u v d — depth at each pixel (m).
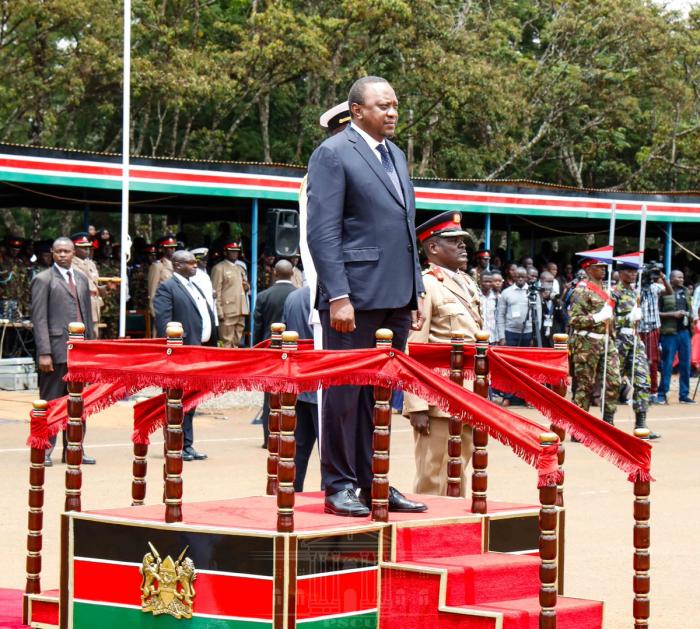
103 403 6.42
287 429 5.29
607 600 7.62
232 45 33.91
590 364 15.90
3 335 20.47
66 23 30.20
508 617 5.34
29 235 37.88
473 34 33.59
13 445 13.98
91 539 5.75
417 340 8.45
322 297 6.17
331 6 32.62
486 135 36.12
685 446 15.65
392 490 6.27
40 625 6.19
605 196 26.27
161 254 22.08
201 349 5.55
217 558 5.38
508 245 29.44
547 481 5.22
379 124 6.16
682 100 38.03
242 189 22.16
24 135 35.12
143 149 36.41
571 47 37.88
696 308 24.47
